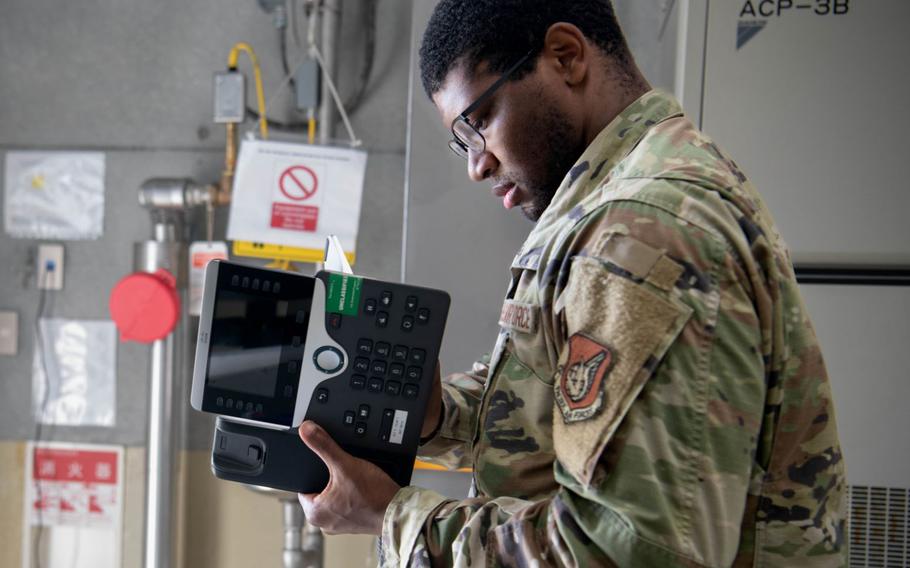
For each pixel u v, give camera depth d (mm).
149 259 1923
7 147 2092
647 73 1735
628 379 584
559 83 792
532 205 875
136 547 2043
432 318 771
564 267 673
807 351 688
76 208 2070
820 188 1225
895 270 1209
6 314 2084
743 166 1239
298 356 763
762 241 655
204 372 757
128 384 2055
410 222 1550
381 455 773
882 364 1206
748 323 608
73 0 2059
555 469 636
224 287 757
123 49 2051
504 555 628
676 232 613
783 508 676
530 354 734
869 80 1213
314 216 1799
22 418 2086
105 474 2053
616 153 772
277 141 1796
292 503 1875
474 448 778
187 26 2035
